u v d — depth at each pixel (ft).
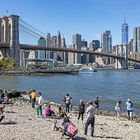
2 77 524.93
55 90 304.71
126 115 136.15
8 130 81.61
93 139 77.20
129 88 345.92
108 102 203.72
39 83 399.44
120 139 80.02
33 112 120.06
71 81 459.73
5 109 126.11
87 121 79.97
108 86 372.99
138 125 104.06
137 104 194.08
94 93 280.10
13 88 309.22
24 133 78.89
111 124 103.65
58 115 109.29
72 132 74.13
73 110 143.74
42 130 83.15
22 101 169.48
